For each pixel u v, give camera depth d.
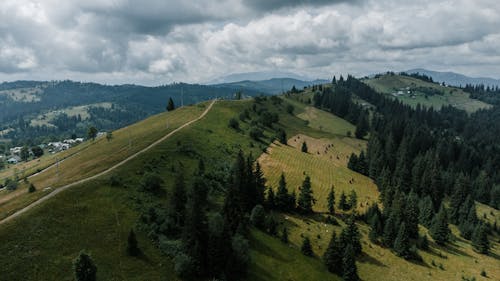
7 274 48.94
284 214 105.94
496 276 91.12
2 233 55.62
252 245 80.06
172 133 142.00
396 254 94.69
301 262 79.81
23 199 72.00
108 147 141.38
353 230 91.56
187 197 79.25
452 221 133.50
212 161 121.50
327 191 134.75
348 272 78.31
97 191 74.88
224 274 61.66
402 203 108.25
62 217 63.41
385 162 170.88
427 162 167.12
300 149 193.50
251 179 100.69
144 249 62.69
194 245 62.31
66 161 142.62
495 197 162.25
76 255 56.06
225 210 81.88
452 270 91.69
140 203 75.88
